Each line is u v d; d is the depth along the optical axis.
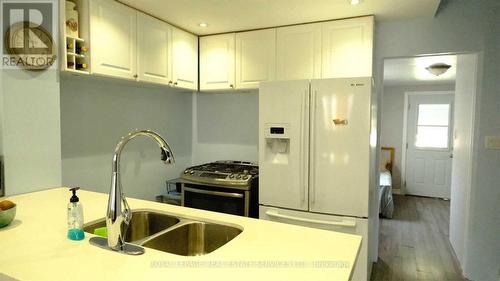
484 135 2.59
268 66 2.84
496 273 2.62
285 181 2.42
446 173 6.00
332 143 2.28
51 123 1.96
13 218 1.35
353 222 2.25
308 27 2.68
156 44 2.58
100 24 2.08
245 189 2.63
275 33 2.80
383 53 2.79
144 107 3.00
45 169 1.94
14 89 1.77
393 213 4.96
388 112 6.41
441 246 3.58
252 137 3.38
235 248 1.16
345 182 2.26
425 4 2.29
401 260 3.20
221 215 1.57
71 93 2.33
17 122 1.79
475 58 2.61
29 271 0.95
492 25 2.50
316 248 1.17
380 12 2.45
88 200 1.75
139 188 2.98
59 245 1.15
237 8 2.37
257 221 1.48
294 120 2.37
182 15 2.52
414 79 5.46
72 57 1.96
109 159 2.65
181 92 3.48
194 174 2.88
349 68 2.56
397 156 6.39
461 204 3.07
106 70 2.13
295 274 0.97
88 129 2.47
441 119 6.05
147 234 1.69
